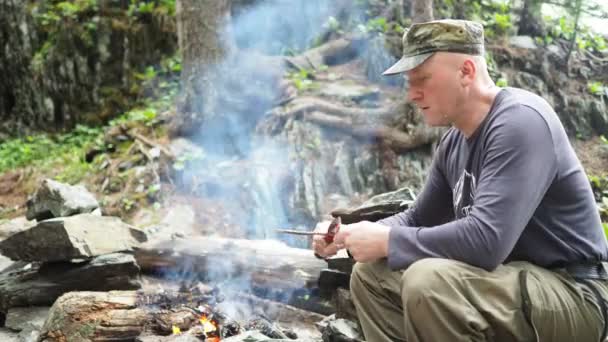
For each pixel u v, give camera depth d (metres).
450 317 2.01
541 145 2.06
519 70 7.56
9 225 5.30
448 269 2.03
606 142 7.12
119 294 3.18
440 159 2.54
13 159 7.67
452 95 2.21
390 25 7.59
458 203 2.35
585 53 8.04
